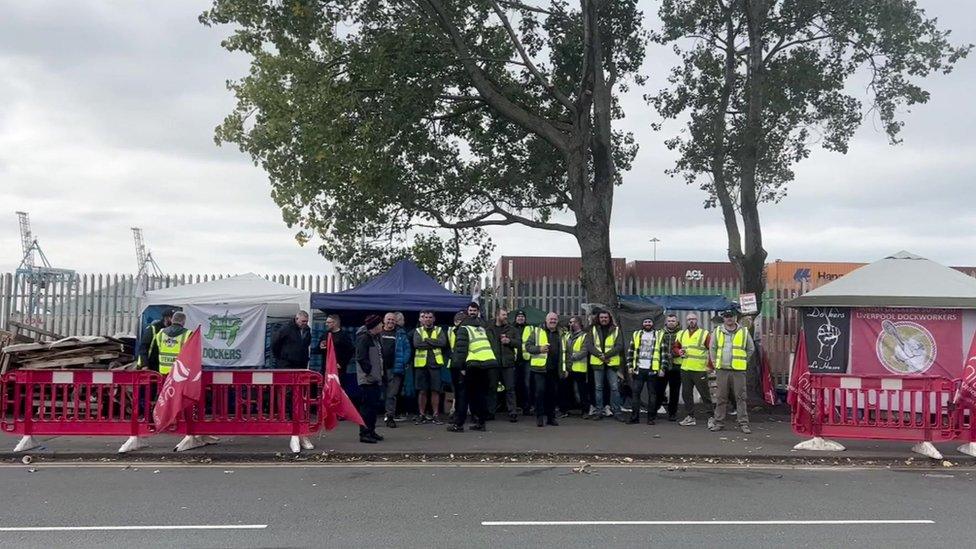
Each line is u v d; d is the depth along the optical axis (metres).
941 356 14.76
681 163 19.59
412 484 9.56
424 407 14.96
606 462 11.35
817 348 15.32
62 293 18.39
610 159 18.19
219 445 11.95
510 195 20.45
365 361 12.26
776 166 20.25
